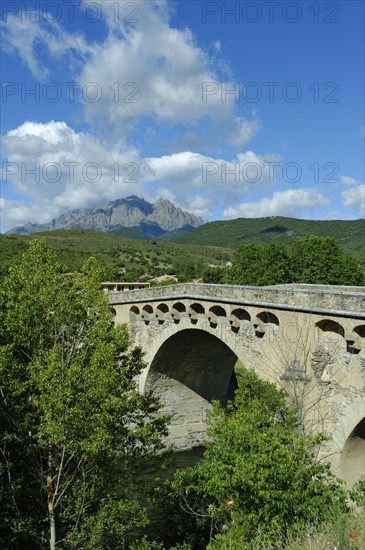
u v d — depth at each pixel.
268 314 25.56
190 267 138.75
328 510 12.66
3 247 104.25
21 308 19.27
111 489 20.34
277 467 13.44
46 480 19.58
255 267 60.75
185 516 23.67
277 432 15.10
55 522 19.56
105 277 21.86
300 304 22.91
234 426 16.25
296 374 22.66
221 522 20.39
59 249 148.12
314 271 58.28
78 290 20.72
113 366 19.44
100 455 19.08
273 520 12.74
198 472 20.09
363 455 21.27
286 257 60.91
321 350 21.91
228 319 28.81
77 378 17.55
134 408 21.03
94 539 18.11
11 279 20.66
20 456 19.69
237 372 42.28
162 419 23.97
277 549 11.93
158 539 25.02
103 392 17.44
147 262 157.12
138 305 40.22
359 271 58.81
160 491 22.78
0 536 19.19
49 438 17.42
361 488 13.52
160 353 38.88
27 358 21.08
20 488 19.12
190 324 34.12
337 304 20.77
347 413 20.59
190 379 42.41
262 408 20.83
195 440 42.97
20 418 19.23
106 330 19.81
